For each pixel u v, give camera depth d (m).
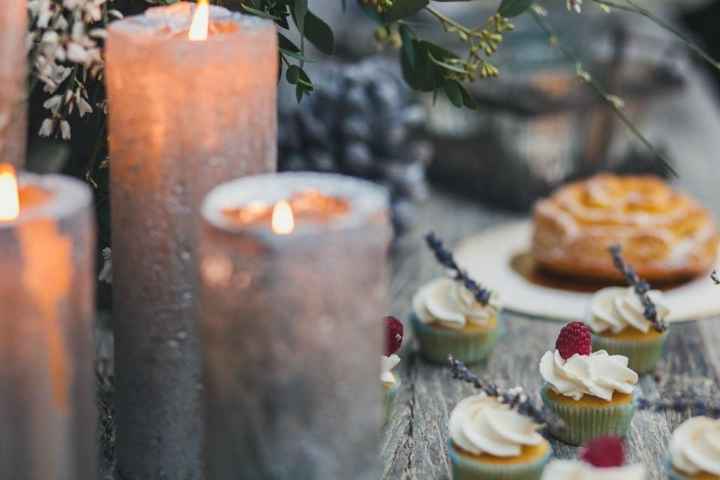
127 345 0.92
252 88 0.88
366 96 1.33
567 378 1.02
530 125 1.44
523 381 1.11
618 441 0.88
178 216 0.89
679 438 0.94
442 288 1.15
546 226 1.28
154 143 0.88
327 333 0.79
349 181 0.83
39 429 0.80
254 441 0.81
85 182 1.02
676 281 1.27
